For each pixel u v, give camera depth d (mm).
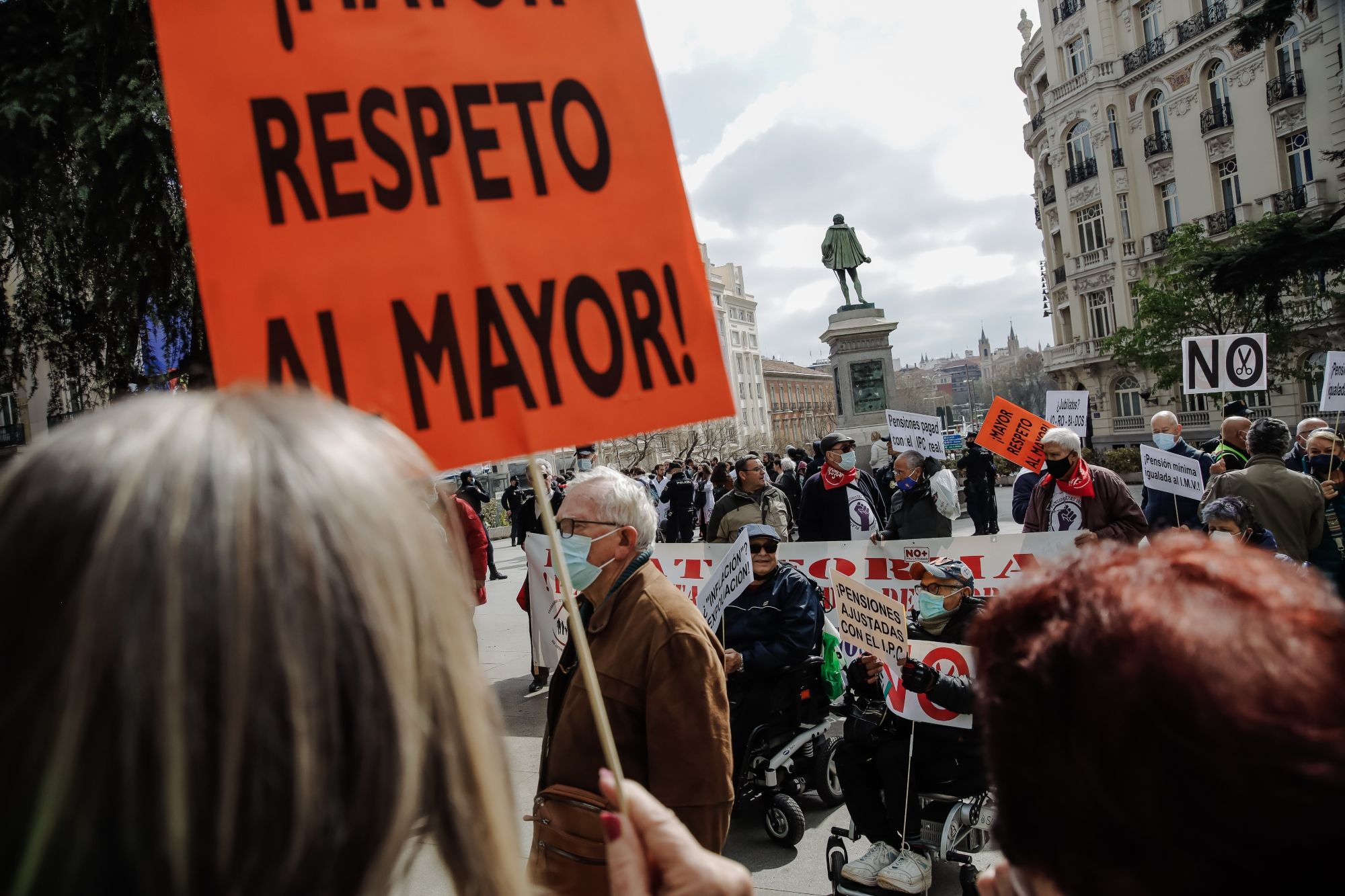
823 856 4266
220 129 1467
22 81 8805
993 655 911
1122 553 913
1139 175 36000
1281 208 30094
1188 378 9281
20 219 9977
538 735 6105
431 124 1608
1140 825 730
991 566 4941
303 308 1488
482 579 7324
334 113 1539
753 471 7680
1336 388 8570
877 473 13062
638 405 1684
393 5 1608
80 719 572
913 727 3582
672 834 1152
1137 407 36969
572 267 1678
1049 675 809
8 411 15359
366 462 745
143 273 9703
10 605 613
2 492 665
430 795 760
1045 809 812
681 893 1107
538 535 6055
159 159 8773
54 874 573
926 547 5180
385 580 694
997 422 7371
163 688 575
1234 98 31609
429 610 745
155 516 616
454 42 1644
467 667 784
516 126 1673
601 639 2480
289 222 1493
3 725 589
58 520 620
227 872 587
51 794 568
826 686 4789
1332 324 26984
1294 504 5508
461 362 1572
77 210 9383
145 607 586
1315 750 657
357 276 1524
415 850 772
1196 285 26391
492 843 774
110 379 10805
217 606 603
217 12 1486
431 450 1538
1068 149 39031
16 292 11352
